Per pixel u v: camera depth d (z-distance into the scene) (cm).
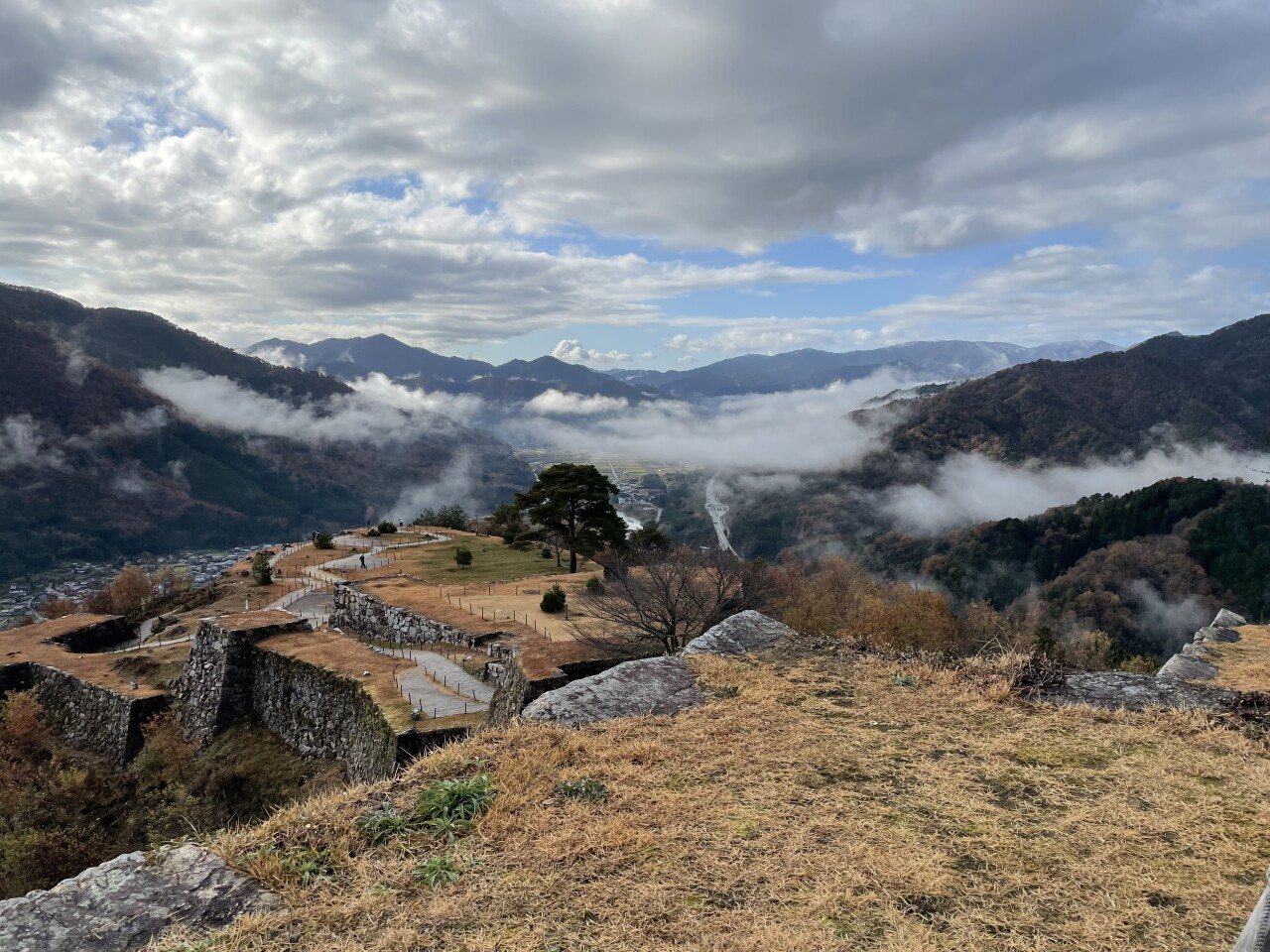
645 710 718
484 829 490
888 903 407
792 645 930
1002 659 833
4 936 378
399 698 2228
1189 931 379
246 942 380
